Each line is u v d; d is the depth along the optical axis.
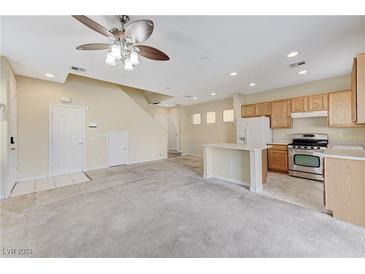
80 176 4.28
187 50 2.65
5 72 2.81
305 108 4.18
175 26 2.04
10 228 1.95
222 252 1.55
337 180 2.13
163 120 9.35
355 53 2.77
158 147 7.02
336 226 1.95
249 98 5.69
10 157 3.13
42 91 4.16
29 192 3.15
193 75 3.80
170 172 4.66
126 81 4.26
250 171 3.17
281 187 3.33
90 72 3.60
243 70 3.53
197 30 2.13
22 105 3.86
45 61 3.02
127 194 3.02
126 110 5.98
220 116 6.88
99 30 1.71
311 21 1.97
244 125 5.09
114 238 1.76
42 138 4.15
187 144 8.35
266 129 4.74
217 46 2.53
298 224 2.00
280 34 2.22
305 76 3.92
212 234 1.81
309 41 2.41
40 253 1.55
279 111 4.67
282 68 3.42
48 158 4.24
